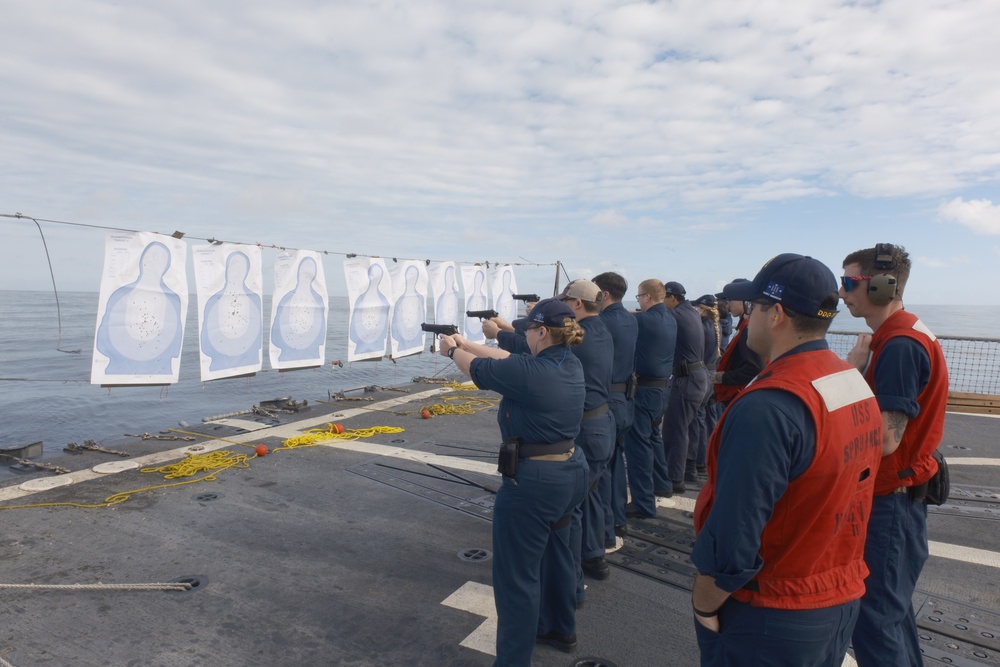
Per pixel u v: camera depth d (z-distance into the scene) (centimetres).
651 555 416
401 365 2184
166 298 559
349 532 430
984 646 312
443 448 653
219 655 284
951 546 445
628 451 483
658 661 294
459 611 330
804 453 153
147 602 329
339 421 766
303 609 328
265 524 439
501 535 264
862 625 244
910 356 232
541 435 263
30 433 1128
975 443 747
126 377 534
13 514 442
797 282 167
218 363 605
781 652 161
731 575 155
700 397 544
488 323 406
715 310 616
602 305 424
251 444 647
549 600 302
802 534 159
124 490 498
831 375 165
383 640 301
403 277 853
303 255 690
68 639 293
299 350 691
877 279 246
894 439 231
